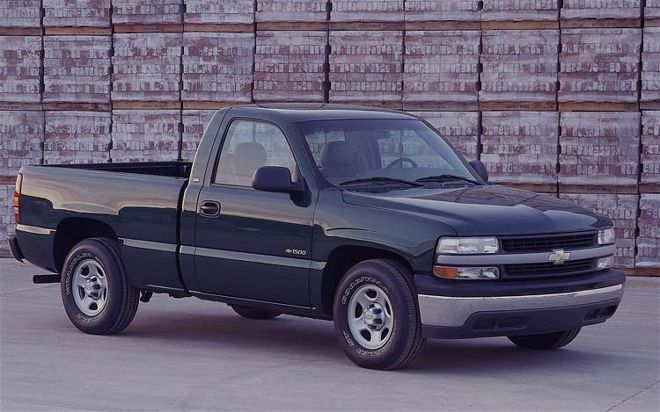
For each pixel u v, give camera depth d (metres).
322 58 14.67
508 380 8.94
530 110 14.17
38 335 10.81
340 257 9.43
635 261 14.02
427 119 14.45
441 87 14.33
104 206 10.77
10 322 11.51
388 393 8.45
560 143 14.10
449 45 14.29
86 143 15.58
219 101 15.02
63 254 11.34
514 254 8.91
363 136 10.05
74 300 10.94
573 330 9.98
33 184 11.37
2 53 15.72
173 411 7.95
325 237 9.32
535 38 14.05
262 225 9.70
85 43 15.45
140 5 15.16
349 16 14.52
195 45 15.04
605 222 9.73
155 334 10.98
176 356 9.88
